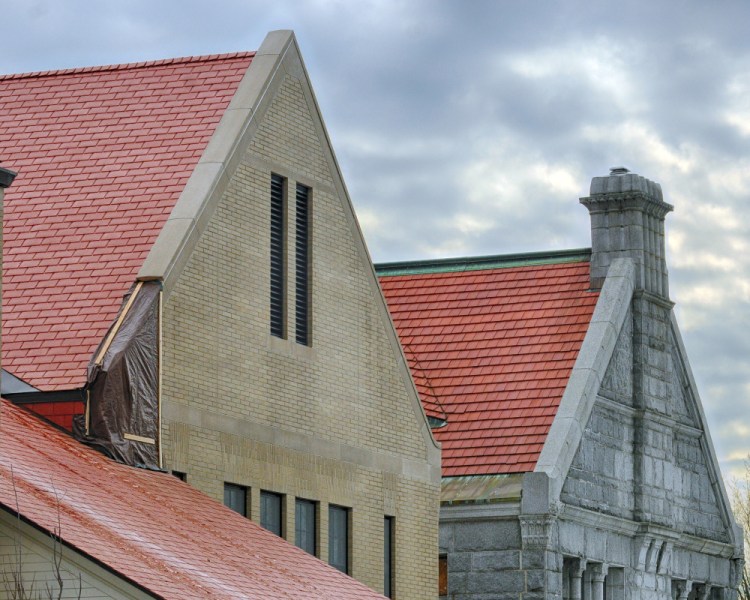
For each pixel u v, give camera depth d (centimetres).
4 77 5669
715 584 7681
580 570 6606
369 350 5647
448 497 6550
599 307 7069
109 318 4659
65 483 3969
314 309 5391
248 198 5134
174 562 3794
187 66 5478
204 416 4847
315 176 5466
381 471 5647
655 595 7125
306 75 5456
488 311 7362
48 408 4491
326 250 5484
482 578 6469
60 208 5059
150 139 5228
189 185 4972
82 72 5597
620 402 7019
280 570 4219
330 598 4162
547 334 7131
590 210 7331
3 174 4250
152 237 4862
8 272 4878
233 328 5006
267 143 5247
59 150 5291
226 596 3725
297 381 5275
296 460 5231
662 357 7362
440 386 7056
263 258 5181
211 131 5181
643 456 7106
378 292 5716
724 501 7794
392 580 5678
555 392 6862
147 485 4403
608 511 6831
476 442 6750
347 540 5478
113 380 4488
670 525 7269
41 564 3572
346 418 5500
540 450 6625
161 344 4675
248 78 5281
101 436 4456
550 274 7412
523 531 6419
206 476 4831
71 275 4822
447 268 7675
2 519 3591
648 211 7344
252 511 5016
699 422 7650
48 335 4647
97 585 3569
